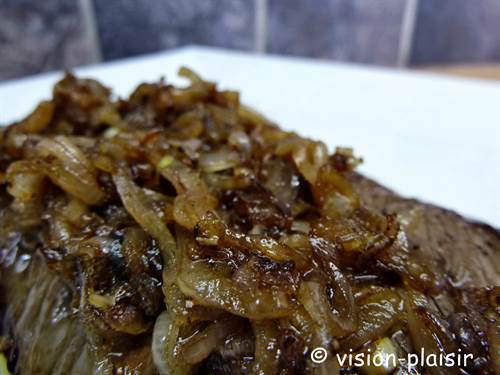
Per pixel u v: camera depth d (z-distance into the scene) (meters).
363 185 0.10
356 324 0.06
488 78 0.27
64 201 0.08
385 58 0.30
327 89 0.19
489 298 0.07
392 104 0.18
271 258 0.06
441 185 0.14
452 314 0.06
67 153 0.08
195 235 0.07
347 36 0.29
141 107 0.11
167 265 0.07
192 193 0.07
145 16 0.26
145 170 0.08
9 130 0.10
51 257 0.08
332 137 0.16
